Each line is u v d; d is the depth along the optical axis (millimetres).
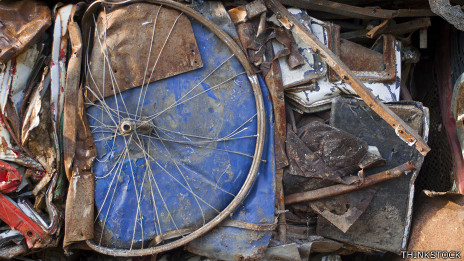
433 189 5047
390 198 4508
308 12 4820
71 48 4328
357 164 4410
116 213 4266
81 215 4188
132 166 4254
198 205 4336
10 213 4219
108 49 4203
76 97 4215
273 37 4426
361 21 5039
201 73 4336
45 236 4250
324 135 4418
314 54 4488
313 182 4461
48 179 4262
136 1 4211
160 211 4309
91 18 4301
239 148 4383
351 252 4816
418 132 4418
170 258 4609
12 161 4223
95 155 4238
